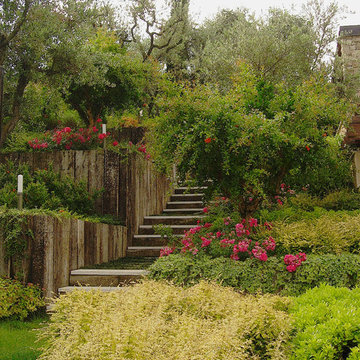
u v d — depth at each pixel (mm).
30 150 9500
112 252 8047
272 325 3283
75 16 10883
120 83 12109
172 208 10797
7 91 10695
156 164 6930
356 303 3414
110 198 8922
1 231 5973
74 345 3213
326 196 9562
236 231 6219
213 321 3617
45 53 10344
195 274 5590
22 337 4645
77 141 9508
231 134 6043
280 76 15156
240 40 15766
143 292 4164
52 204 7898
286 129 6602
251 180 6098
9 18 9789
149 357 2924
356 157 10406
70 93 11461
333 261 5316
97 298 4098
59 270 6301
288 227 6426
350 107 7148
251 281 5387
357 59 15789
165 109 6688
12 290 5594
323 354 2854
